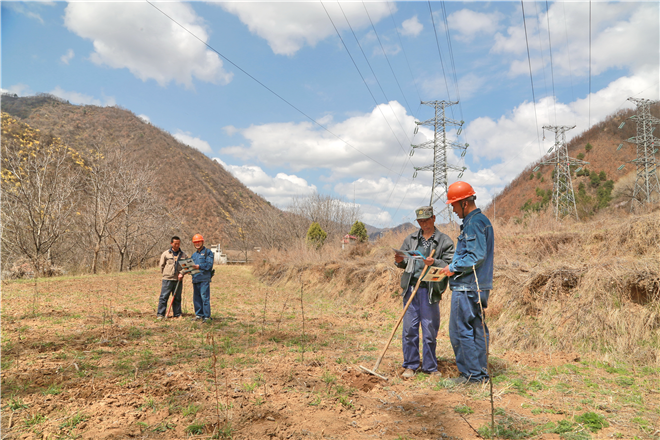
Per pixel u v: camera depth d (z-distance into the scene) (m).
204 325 7.46
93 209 25.12
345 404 3.50
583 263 6.82
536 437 2.82
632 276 5.68
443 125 37.06
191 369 4.49
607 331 5.27
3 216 21.81
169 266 8.38
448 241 4.68
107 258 28.75
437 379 4.32
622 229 8.04
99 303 9.90
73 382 3.96
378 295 10.84
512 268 7.66
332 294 12.55
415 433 2.94
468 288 4.19
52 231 23.27
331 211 42.88
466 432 2.95
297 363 4.87
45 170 22.91
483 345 4.19
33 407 3.29
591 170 99.06
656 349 4.71
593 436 2.79
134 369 4.48
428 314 4.53
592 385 3.92
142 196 28.20
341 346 5.98
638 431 2.84
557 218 12.23
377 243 17.34
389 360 5.17
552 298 6.30
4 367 4.43
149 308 9.55
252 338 6.41
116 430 2.87
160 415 3.15
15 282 14.96
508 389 3.84
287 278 16.67
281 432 2.88
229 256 49.19
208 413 3.20
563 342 5.41
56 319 7.50
